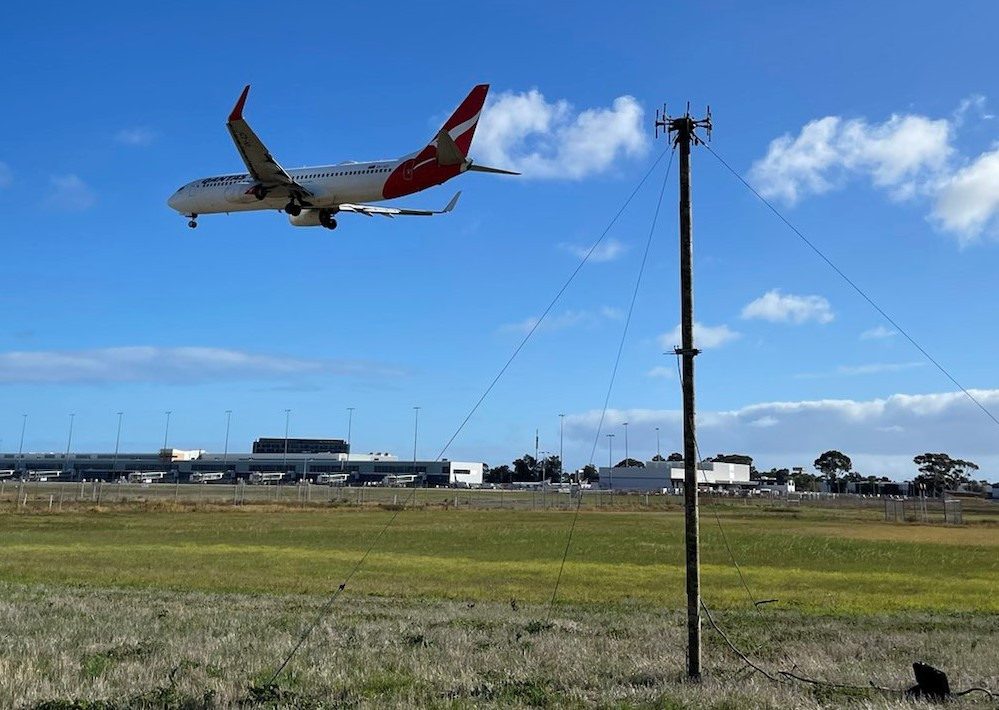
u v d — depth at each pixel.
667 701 10.13
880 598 24.70
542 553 37.91
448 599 22.83
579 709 9.81
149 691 10.14
